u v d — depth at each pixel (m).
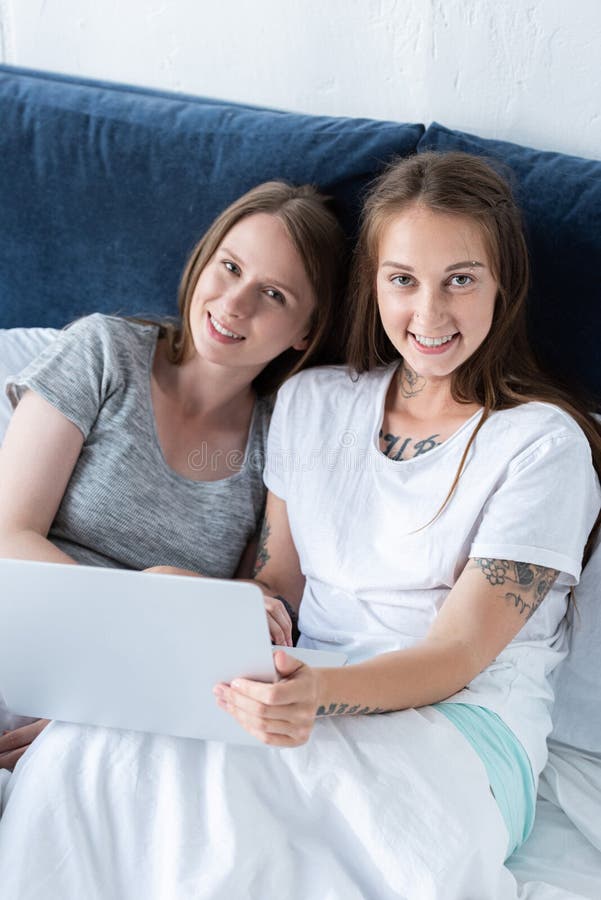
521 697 1.33
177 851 1.08
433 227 1.32
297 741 1.12
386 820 1.12
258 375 1.68
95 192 1.71
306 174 1.61
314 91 1.76
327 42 1.71
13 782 1.20
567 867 1.27
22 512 1.45
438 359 1.37
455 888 1.10
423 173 1.36
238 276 1.51
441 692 1.24
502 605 1.28
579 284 1.51
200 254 1.57
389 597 1.40
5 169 1.73
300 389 1.54
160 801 1.12
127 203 1.70
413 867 1.10
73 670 1.16
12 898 1.04
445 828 1.12
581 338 1.53
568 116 1.63
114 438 1.52
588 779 1.41
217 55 1.79
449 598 1.30
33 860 1.06
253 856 1.08
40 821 1.09
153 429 1.55
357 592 1.42
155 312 1.73
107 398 1.54
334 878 1.09
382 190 1.40
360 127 1.62
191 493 1.56
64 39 1.86
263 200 1.52
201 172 1.66
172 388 1.60
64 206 1.72
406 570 1.39
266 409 1.65
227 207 1.65
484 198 1.33
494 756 1.24
